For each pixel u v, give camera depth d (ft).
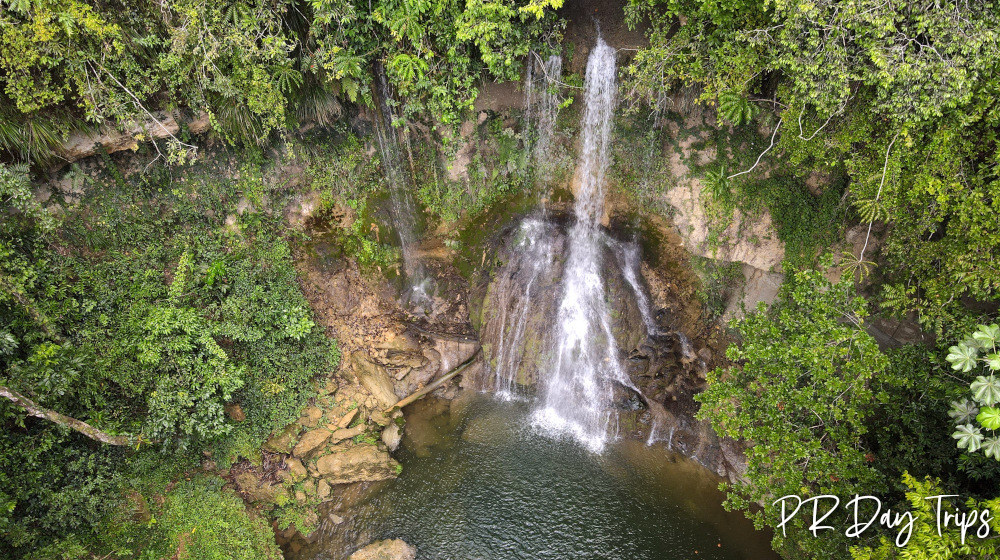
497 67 38.06
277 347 43.42
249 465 40.81
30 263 33.40
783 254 41.47
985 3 22.40
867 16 23.84
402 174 47.57
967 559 19.98
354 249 48.73
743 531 38.75
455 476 43.14
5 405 29.35
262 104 35.60
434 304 52.16
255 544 36.70
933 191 26.48
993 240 25.00
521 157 47.70
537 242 52.11
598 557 37.09
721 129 41.14
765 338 31.91
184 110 37.55
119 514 34.06
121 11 31.01
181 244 40.50
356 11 34.76
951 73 23.36
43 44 28.94
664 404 47.75
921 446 28.60
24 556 29.71
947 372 27.30
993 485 26.45
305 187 45.27
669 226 45.60
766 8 26.96
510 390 52.01
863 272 37.22
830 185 38.06
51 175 35.32
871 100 27.37
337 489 41.88
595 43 42.60
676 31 36.58
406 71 36.50
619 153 45.39
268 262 44.11
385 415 47.14
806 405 28.60
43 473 31.86
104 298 36.22
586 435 47.39
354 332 49.62
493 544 38.01
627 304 50.06
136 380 35.63
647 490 42.09
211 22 32.14
